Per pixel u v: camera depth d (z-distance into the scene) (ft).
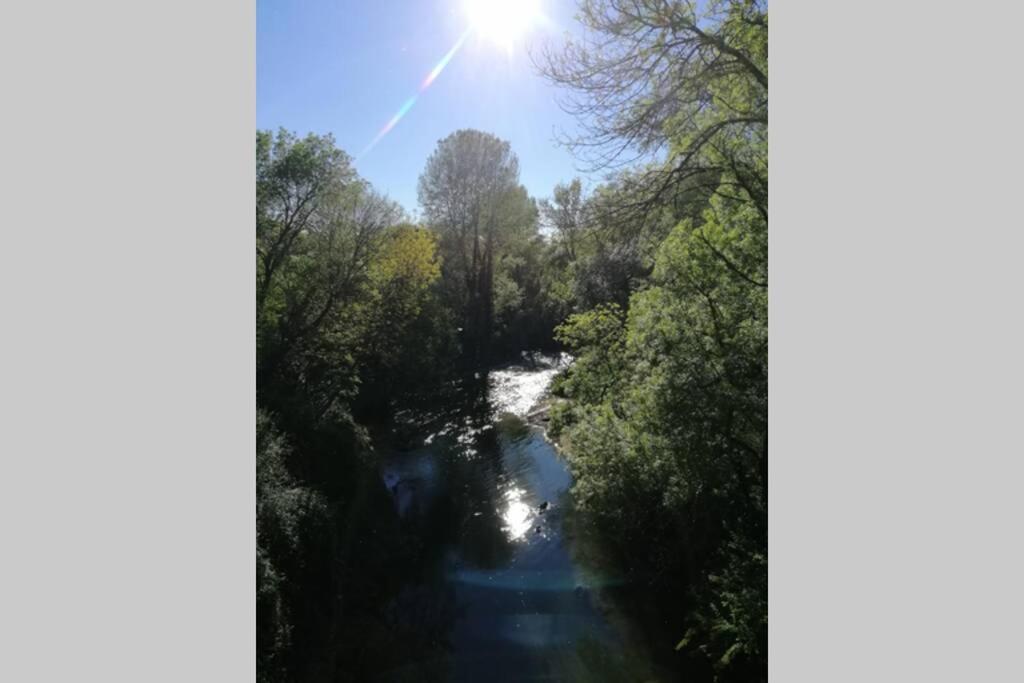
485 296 159.43
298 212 75.36
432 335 119.03
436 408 114.62
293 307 78.13
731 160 34.42
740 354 38.32
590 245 39.14
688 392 40.19
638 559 50.01
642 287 64.64
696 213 44.70
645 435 46.03
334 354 81.51
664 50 31.71
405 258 105.91
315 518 47.01
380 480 69.05
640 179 35.29
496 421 109.40
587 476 55.11
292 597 40.93
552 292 139.85
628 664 42.73
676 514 45.55
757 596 32.32
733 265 38.91
